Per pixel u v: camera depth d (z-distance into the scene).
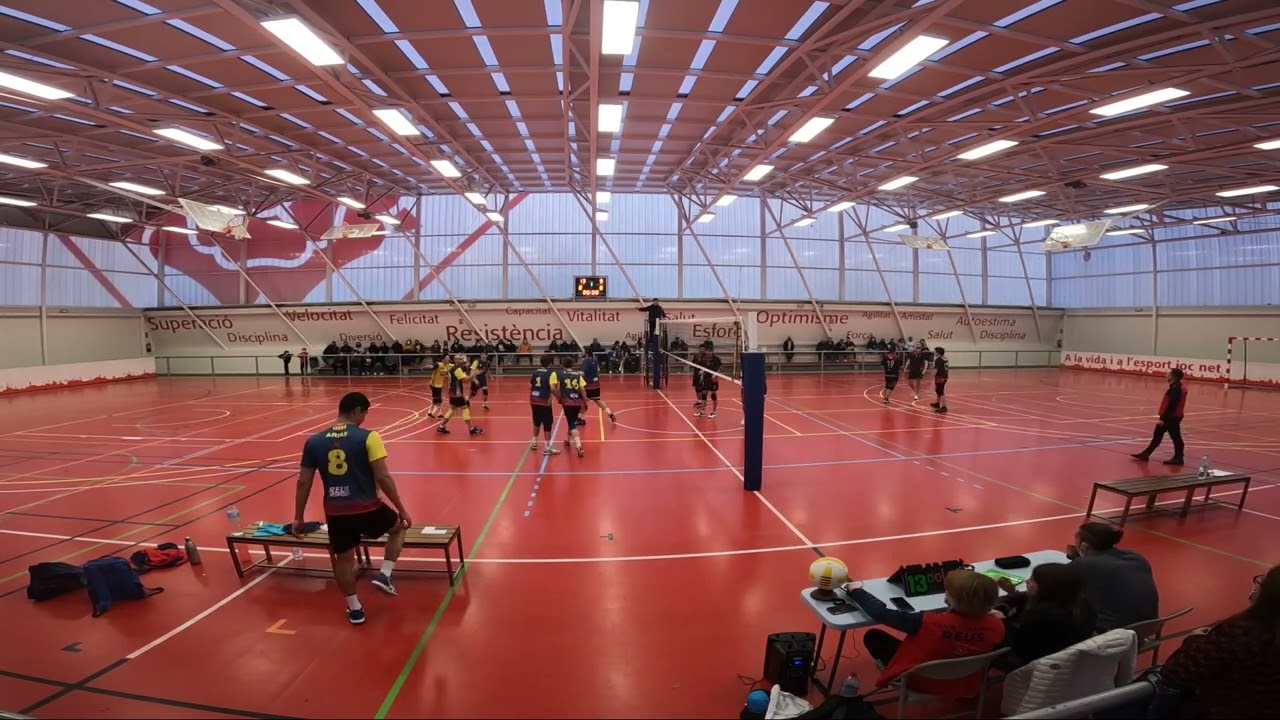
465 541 6.49
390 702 3.69
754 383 8.31
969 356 30.28
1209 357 24.73
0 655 4.21
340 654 4.24
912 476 9.23
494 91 12.93
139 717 3.53
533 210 27.61
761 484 8.62
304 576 5.59
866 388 21.78
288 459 10.34
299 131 15.23
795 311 28.42
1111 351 28.84
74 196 22.09
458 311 27.19
